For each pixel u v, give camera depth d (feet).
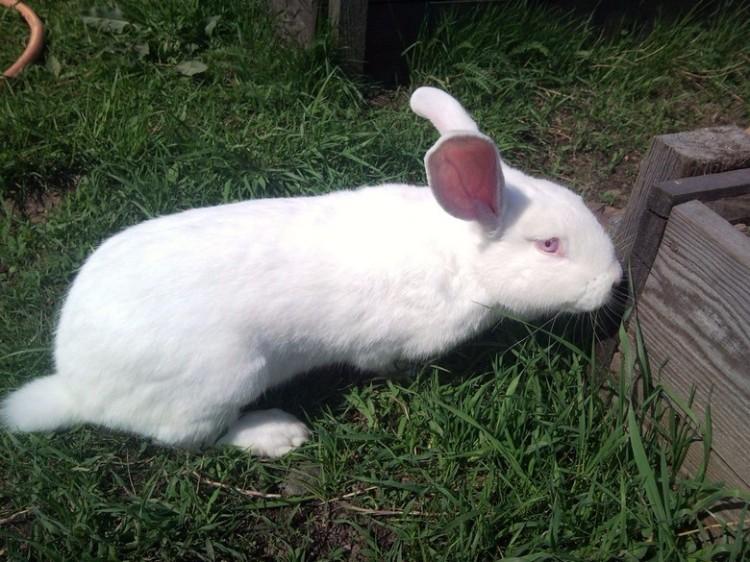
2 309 2.31
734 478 1.79
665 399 1.95
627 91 3.30
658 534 1.77
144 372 1.86
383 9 3.21
